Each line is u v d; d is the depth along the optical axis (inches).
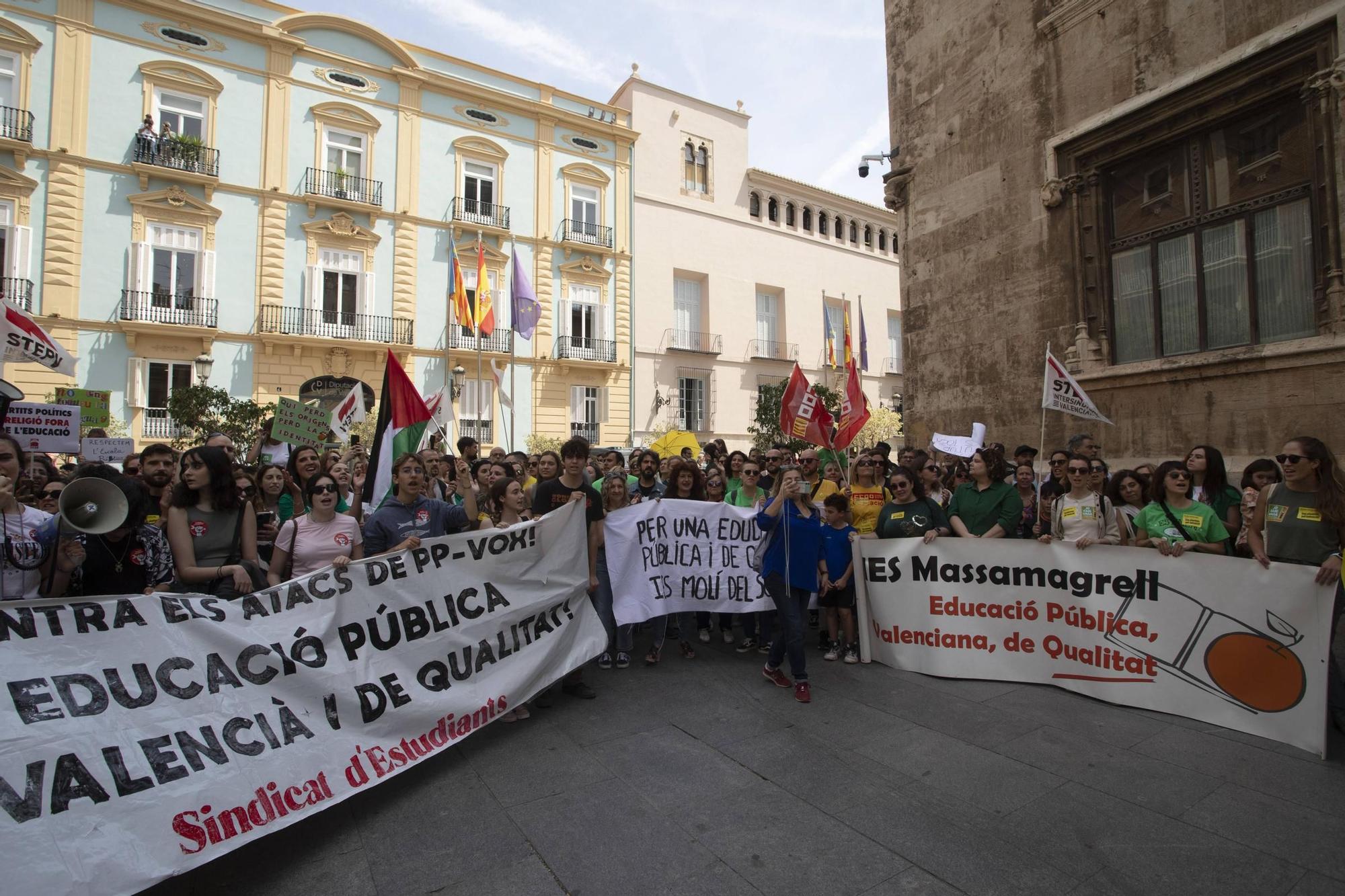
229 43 802.8
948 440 344.5
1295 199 266.5
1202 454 217.6
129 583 137.3
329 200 837.8
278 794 120.3
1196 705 170.4
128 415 732.7
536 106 997.2
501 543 179.3
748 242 1230.3
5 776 97.0
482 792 138.9
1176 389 299.4
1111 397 325.4
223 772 116.0
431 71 919.0
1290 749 153.7
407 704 147.8
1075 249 342.0
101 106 733.9
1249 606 163.8
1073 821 125.3
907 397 434.6
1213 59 285.3
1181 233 307.6
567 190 1031.6
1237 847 116.9
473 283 943.7
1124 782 139.5
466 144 945.5
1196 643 171.2
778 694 193.9
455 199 927.0
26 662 106.3
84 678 110.0
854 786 139.6
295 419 314.7
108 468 146.4
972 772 144.9
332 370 840.3
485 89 957.8
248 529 162.9
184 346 764.6
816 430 250.2
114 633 116.0
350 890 108.6
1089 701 184.9
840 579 223.8
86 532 121.7
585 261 1032.2
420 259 911.7
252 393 797.2
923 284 425.4
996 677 201.6
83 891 95.0
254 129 813.2
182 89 776.3
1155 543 186.4
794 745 159.6
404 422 211.5
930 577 212.5
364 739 137.8
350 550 176.6
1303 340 257.0
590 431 1028.5
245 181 806.5
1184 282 306.0
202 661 123.3
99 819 101.5
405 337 887.7
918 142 432.1
